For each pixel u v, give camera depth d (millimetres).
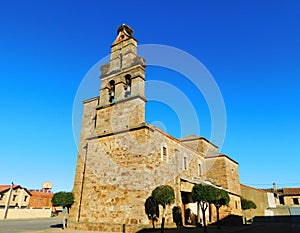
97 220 13562
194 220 18047
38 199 49000
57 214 44125
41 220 28812
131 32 17797
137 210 12266
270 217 28078
